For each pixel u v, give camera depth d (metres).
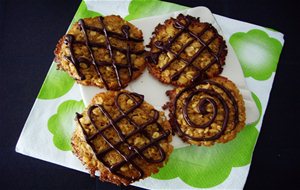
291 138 0.20
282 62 0.21
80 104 0.20
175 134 0.18
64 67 0.19
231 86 0.19
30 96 0.20
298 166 0.19
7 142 0.19
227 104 0.18
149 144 0.17
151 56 0.19
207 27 0.20
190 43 0.19
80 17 0.21
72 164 0.18
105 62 0.18
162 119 0.18
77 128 0.17
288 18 0.22
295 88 0.21
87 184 0.18
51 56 0.20
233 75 0.20
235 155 0.19
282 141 0.20
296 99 0.20
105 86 0.19
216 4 0.22
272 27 0.22
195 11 0.21
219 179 0.19
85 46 0.18
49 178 0.18
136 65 0.19
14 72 0.20
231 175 0.19
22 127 0.19
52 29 0.21
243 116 0.19
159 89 0.19
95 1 0.21
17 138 0.19
